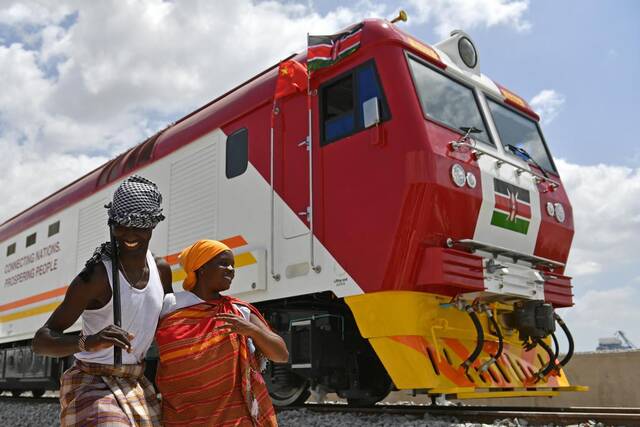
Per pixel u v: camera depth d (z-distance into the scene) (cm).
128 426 242
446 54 684
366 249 564
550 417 521
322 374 629
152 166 870
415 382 531
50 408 877
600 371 807
